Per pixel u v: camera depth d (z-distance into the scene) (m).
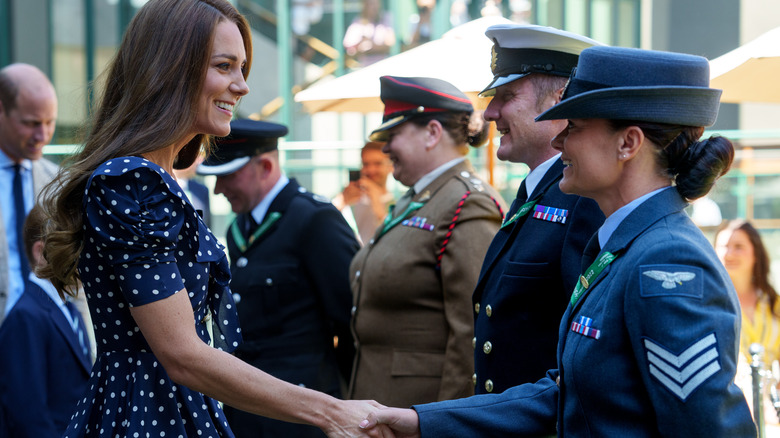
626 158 1.73
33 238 3.38
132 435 1.97
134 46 2.04
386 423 2.09
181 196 1.98
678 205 1.73
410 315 3.06
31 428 3.34
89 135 2.12
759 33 10.57
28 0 8.83
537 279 2.28
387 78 3.24
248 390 1.99
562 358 1.77
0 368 3.38
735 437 1.57
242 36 2.14
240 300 3.54
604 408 1.68
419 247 3.04
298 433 3.44
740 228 4.38
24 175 4.25
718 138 1.73
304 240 3.51
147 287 1.91
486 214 2.98
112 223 1.91
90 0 9.02
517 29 2.39
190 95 2.02
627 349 1.66
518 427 2.13
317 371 3.49
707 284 1.60
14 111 4.11
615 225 1.78
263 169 3.61
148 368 2.02
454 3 8.63
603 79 1.74
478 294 2.49
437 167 3.19
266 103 9.34
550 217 2.30
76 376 3.51
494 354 2.35
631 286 1.64
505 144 2.51
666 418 1.57
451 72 3.65
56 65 8.95
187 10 2.03
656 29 10.26
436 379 3.01
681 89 1.68
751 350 2.92
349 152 7.14
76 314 3.61
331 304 3.48
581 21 9.11
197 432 2.05
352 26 8.90
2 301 4.02
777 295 4.32
